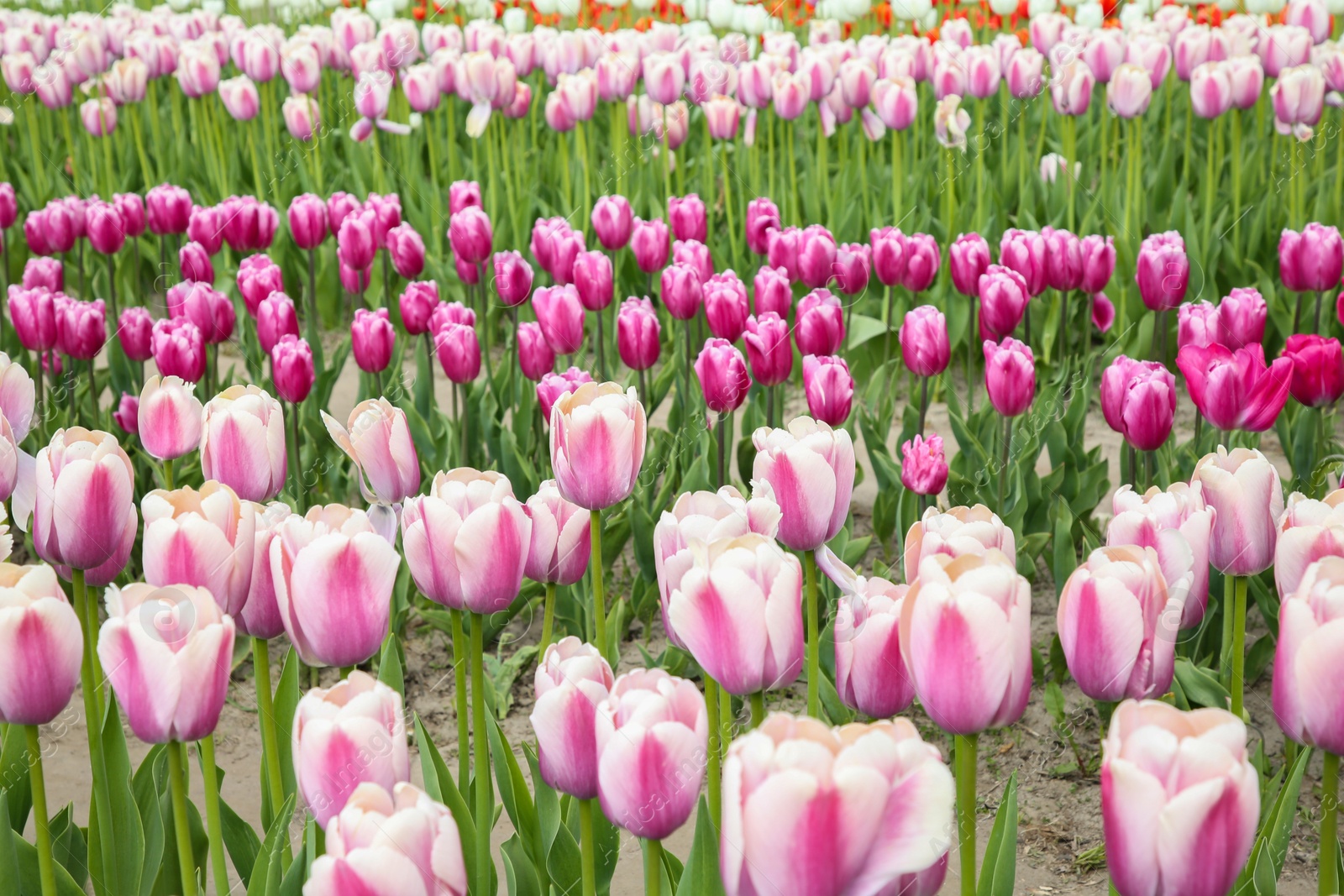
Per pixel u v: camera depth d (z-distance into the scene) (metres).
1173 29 7.68
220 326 4.68
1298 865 3.03
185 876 1.82
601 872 2.33
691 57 7.22
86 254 7.70
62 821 2.52
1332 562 1.60
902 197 7.04
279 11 11.66
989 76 6.59
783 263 5.09
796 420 2.19
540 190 8.09
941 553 1.77
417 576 2.04
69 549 2.00
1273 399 3.01
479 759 2.09
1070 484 4.38
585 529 2.24
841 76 6.58
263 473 2.49
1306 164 7.50
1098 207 7.00
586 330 5.94
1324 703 1.57
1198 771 1.25
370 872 1.32
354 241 5.20
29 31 8.34
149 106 9.56
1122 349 5.80
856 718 3.10
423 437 4.61
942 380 5.57
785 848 1.20
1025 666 1.50
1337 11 7.39
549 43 7.55
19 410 2.61
